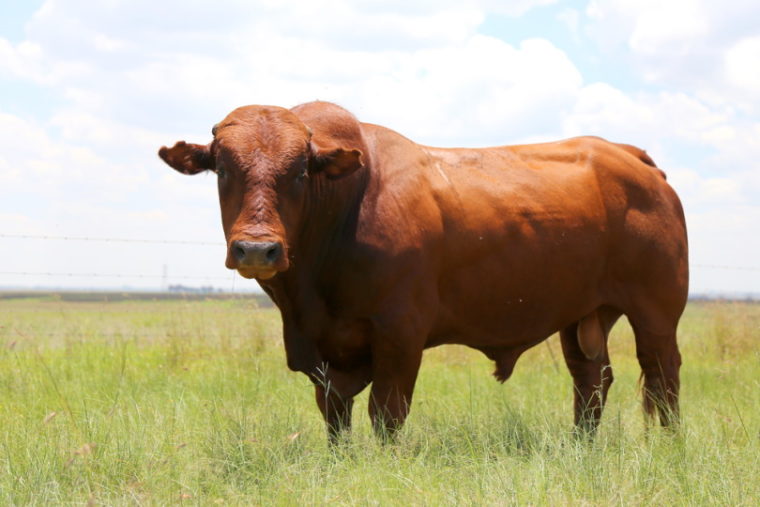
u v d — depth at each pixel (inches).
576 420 366.3
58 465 250.5
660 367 360.5
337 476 250.5
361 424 344.5
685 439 283.0
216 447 275.1
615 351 652.1
